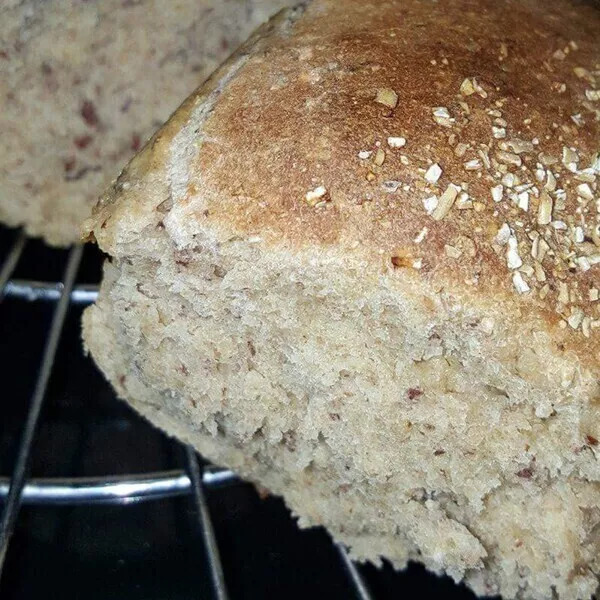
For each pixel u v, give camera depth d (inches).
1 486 4.9
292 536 5.1
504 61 4.8
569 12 5.3
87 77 6.3
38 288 6.3
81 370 5.9
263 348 4.7
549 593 4.8
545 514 4.7
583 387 4.1
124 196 4.4
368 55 4.6
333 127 4.3
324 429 4.8
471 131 4.4
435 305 4.1
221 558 4.9
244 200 4.2
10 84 6.3
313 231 4.1
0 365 5.8
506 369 4.2
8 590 4.6
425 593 5.0
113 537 4.9
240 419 4.9
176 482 5.1
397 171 4.2
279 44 4.7
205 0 6.2
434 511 4.8
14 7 5.9
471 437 4.5
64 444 5.4
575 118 4.7
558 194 4.4
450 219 4.2
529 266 4.2
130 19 6.2
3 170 6.6
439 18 4.9
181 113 4.6
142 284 4.7
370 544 5.1
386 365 4.5
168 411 5.3
